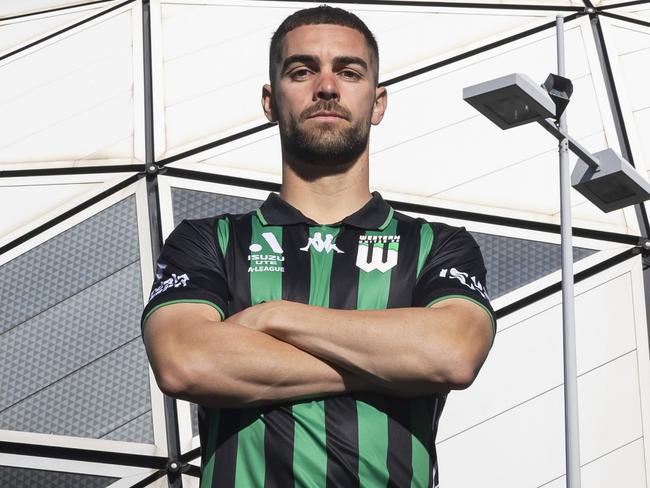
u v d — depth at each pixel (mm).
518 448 8844
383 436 4574
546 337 9258
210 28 11953
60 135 11117
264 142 10625
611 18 11547
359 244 5043
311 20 5312
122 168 10602
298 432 4543
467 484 8734
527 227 9875
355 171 5215
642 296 9453
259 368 4555
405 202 10109
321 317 4641
